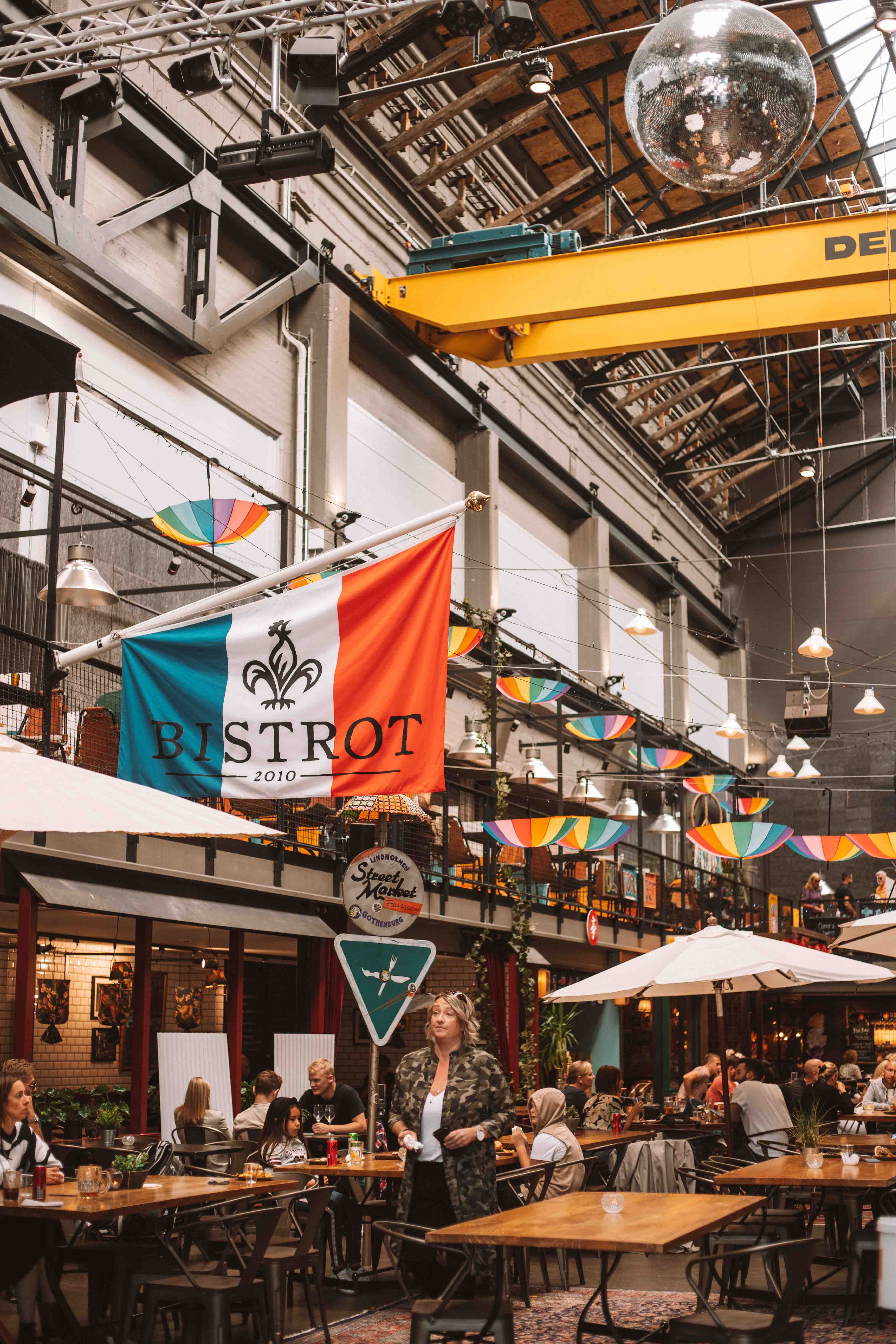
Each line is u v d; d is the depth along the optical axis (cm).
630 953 2231
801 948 885
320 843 1334
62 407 1000
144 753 696
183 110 1456
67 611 1178
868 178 2562
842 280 1483
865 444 2838
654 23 1259
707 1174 773
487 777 2070
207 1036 1090
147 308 1332
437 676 673
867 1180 698
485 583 2103
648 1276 905
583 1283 866
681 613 3022
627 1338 539
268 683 689
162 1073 1045
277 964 1791
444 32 1930
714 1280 864
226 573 1476
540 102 2103
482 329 1642
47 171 1252
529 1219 496
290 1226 776
